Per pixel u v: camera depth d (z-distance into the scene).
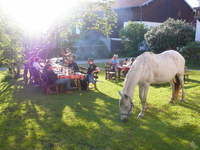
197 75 12.90
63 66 10.88
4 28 6.59
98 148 4.73
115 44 26.44
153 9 27.72
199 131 5.43
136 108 7.18
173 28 18.81
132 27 23.50
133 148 4.70
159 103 7.65
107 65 12.77
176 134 5.29
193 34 19.98
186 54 17.88
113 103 7.79
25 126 5.87
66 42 12.23
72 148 4.74
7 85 10.93
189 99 8.05
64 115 6.64
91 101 8.07
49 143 4.96
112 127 5.72
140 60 6.10
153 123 5.94
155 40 19.30
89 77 9.77
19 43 7.48
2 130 5.64
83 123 6.00
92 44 25.30
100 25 12.10
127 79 5.84
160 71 6.54
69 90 9.66
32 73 10.53
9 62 7.30
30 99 8.41
